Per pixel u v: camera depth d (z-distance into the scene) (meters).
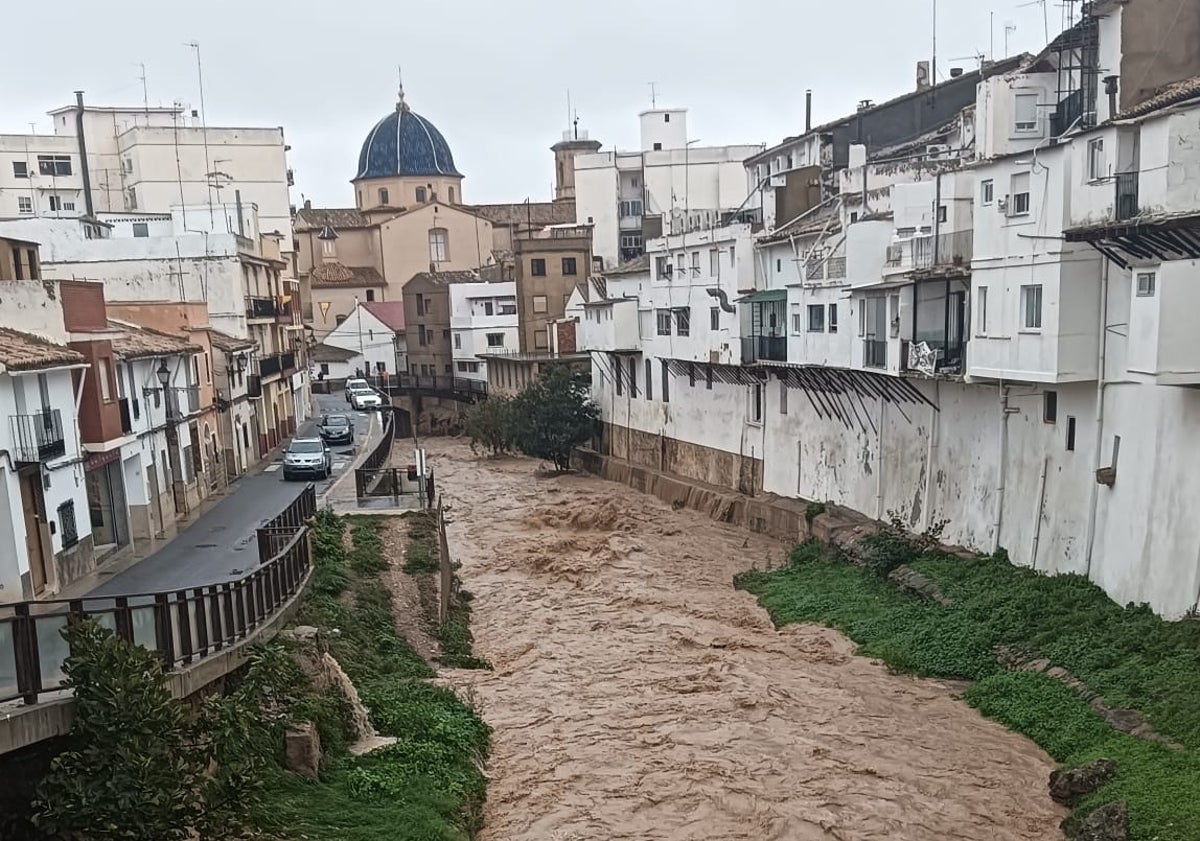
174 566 30.83
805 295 41.09
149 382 37.28
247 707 16.39
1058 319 26.44
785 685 25.84
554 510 50.28
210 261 55.75
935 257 31.83
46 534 27.38
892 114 51.34
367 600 28.81
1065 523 28.36
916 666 26.75
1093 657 23.66
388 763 18.83
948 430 34.12
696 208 82.81
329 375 100.62
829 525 39.06
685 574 38.56
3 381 25.48
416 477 43.09
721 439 52.31
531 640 30.41
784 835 18.20
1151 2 26.83
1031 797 19.53
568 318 77.75
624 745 22.12
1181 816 16.77
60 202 78.50
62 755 12.26
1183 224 22.17
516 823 18.72
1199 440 23.08
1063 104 30.30
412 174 110.50
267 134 78.06
